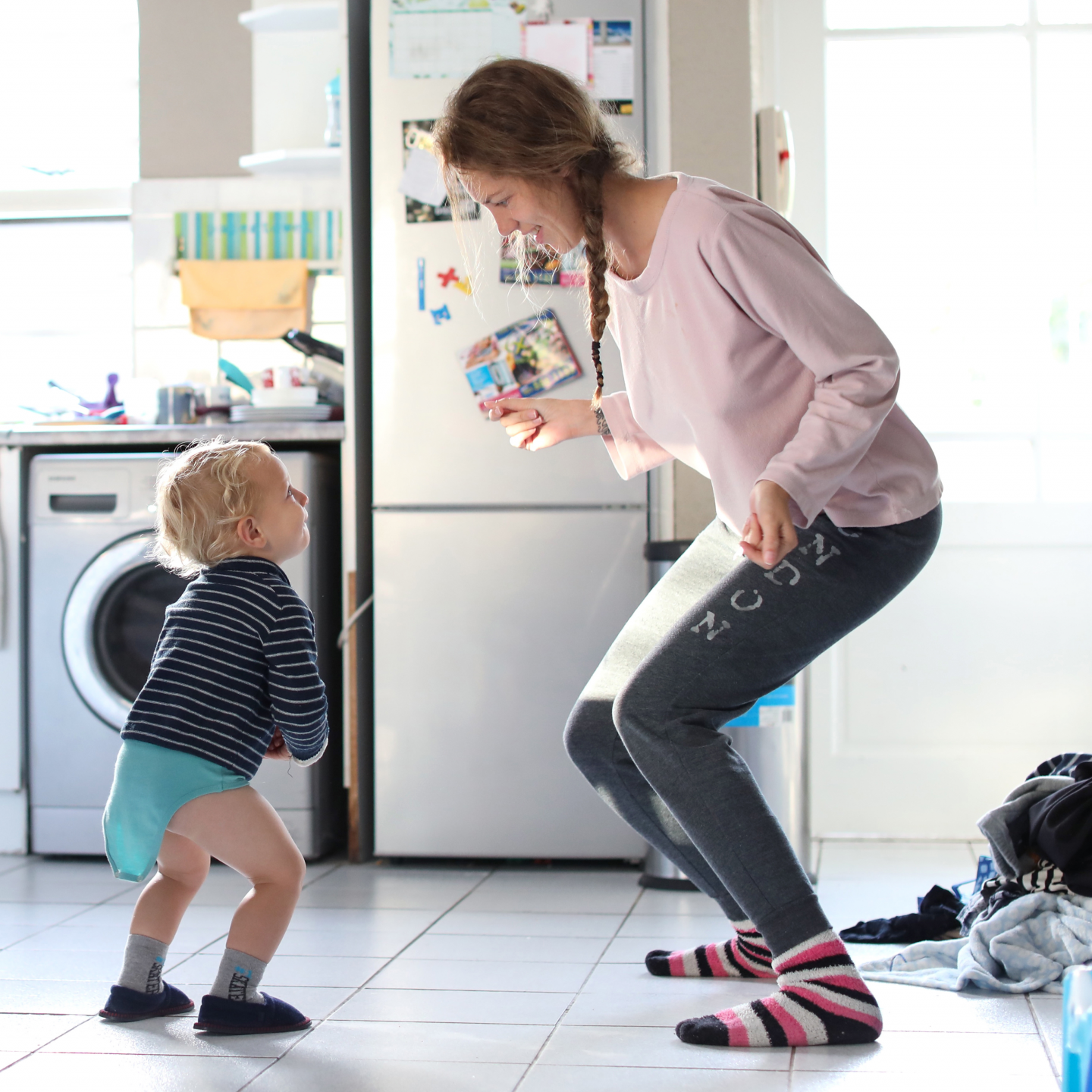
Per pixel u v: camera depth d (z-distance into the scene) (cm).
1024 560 295
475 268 270
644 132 274
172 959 192
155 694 159
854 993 146
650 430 167
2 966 190
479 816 268
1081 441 296
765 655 148
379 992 174
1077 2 298
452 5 272
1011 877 192
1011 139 299
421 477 271
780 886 147
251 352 342
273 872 159
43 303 365
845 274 304
